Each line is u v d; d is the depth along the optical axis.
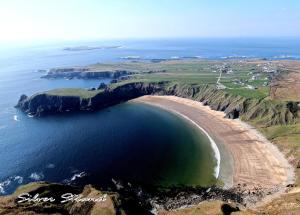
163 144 172.25
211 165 146.25
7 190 125.88
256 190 123.44
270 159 148.38
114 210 97.19
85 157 156.50
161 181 132.38
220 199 117.12
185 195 120.75
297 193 114.19
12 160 153.12
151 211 109.50
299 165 138.62
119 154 159.50
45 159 154.50
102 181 132.25
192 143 173.00
